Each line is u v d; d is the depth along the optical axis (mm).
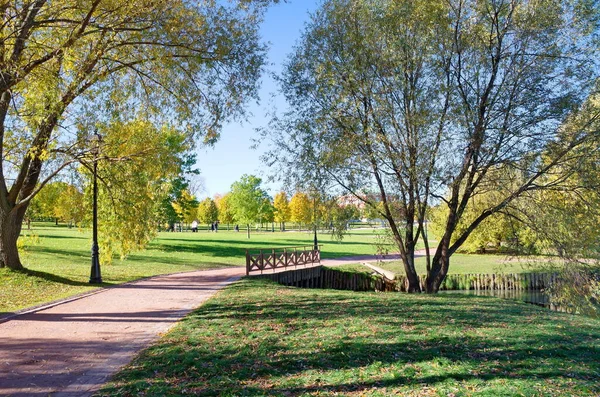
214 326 9812
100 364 7184
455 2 17234
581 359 7895
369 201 18172
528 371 7000
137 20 12820
